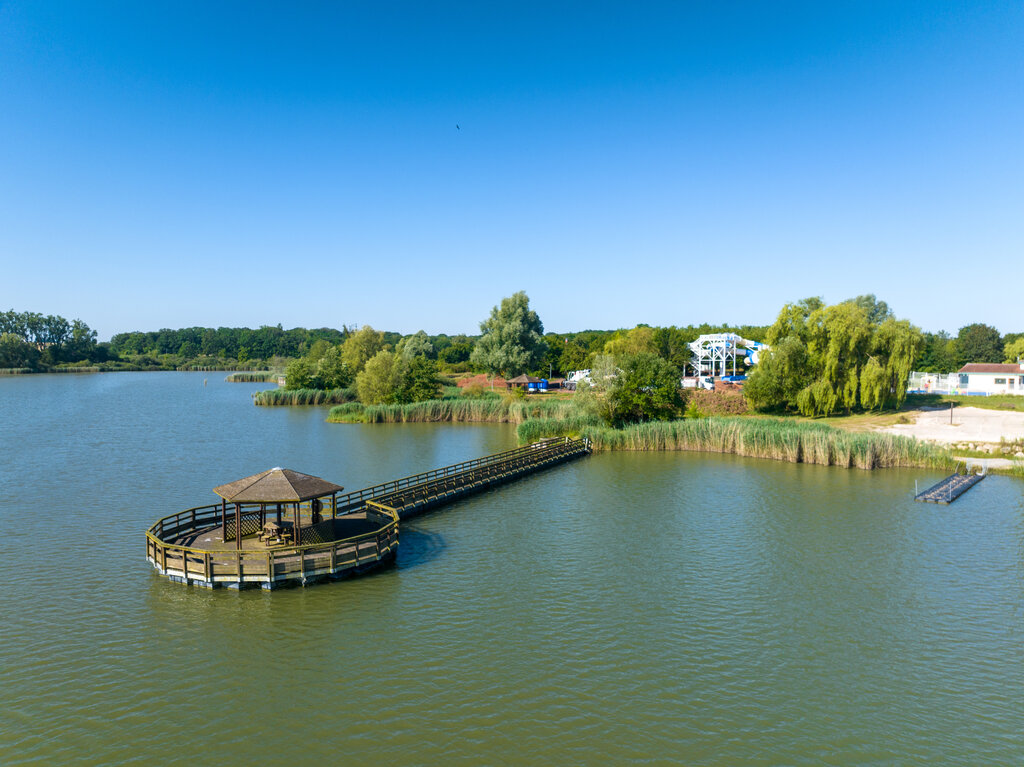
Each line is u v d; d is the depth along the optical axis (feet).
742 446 208.03
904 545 114.52
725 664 73.41
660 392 239.09
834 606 89.04
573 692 67.26
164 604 86.74
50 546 110.11
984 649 77.10
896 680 70.28
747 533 122.21
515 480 172.76
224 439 240.12
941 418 238.27
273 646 75.92
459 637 78.95
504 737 59.52
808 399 245.45
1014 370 304.30
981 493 151.64
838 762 56.80
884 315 301.43
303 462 195.42
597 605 88.99
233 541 102.68
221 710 63.21
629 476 177.47
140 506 137.80
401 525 128.36
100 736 58.90
